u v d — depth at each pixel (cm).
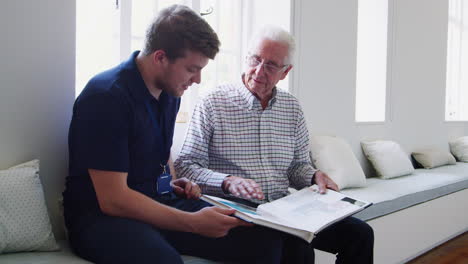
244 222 120
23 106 142
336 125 305
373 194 250
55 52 149
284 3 263
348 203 146
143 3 214
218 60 261
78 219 123
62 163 153
